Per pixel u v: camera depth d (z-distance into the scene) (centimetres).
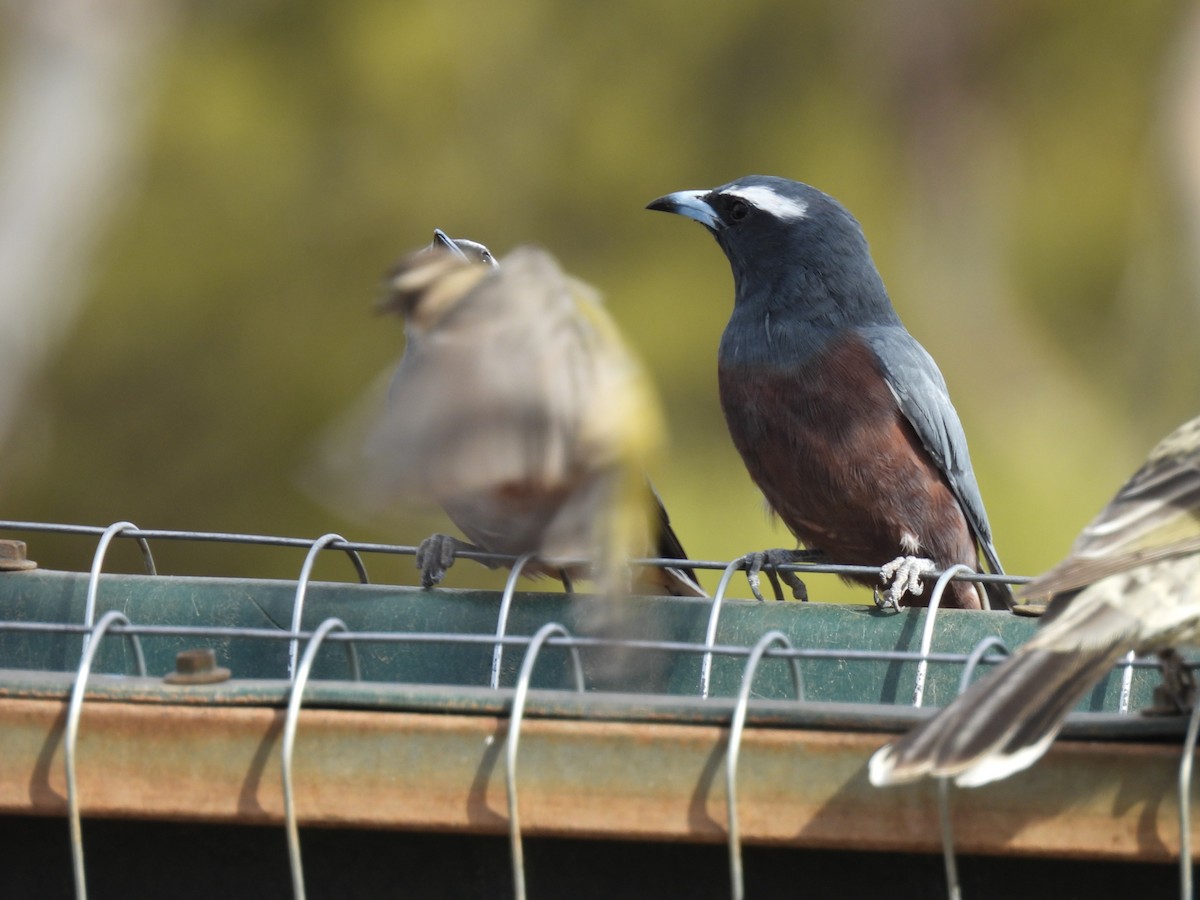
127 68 2902
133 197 2831
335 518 2656
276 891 533
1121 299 3139
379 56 2795
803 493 1141
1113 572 569
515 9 2823
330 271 2759
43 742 518
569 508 632
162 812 512
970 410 2908
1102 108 3188
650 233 2736
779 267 1153
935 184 3103
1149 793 479
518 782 500
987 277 3092
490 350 577
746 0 2850
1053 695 511
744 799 492
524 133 2802
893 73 3084
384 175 2767
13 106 2875
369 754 506
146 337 2783
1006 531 2553
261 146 2802
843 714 490
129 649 750
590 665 746
